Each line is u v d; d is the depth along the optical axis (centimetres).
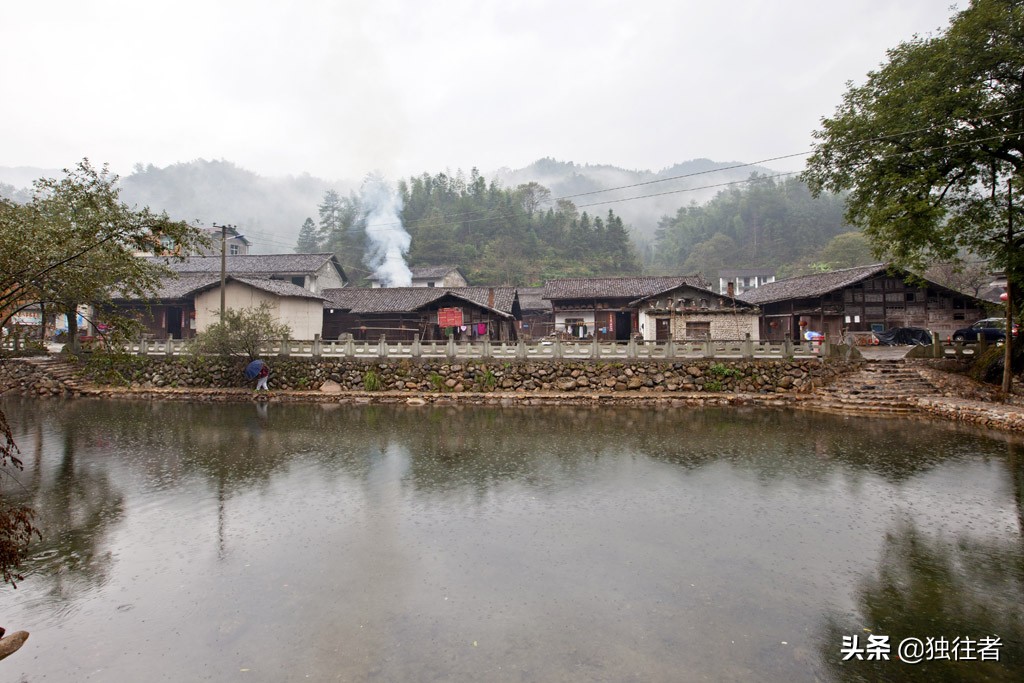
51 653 573
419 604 672
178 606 671
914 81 1823
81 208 1349
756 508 1027
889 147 1948
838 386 2350
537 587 715
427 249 8188
